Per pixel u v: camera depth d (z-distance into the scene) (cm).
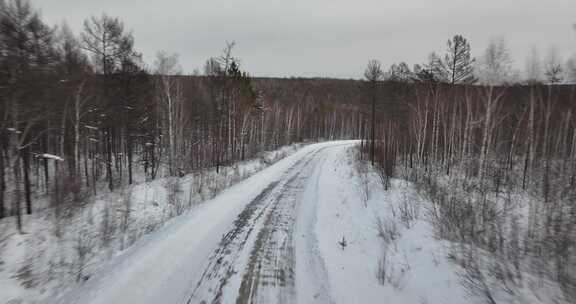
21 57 1112
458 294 360
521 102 2392
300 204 971
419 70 2477
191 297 408
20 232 790
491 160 2370
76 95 1636
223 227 717
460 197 890
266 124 4075
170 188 1412
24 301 401
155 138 2431
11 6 1095
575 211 620
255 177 1559
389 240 596
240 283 448
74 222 854
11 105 1124
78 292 414
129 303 385
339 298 402
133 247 597
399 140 2947
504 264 416
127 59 1750
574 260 409
